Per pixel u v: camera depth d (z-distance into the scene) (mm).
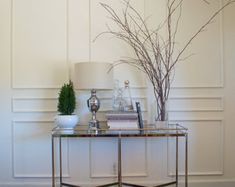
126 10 2469
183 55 2475
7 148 2457
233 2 2479
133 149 2480
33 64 2447
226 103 2482
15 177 2453
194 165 2475
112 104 2443
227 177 2479
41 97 2451
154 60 2459
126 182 2465
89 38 2461
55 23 2455
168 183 2348
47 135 2461
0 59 2441
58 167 2457
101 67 2082
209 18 2475
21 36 2443
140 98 2465
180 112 2480
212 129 2469
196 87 2477
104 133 2035
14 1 2438
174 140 2477
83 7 2461
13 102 2449
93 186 2451
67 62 2451
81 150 2469
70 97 2213
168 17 2463
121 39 2465
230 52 2480
